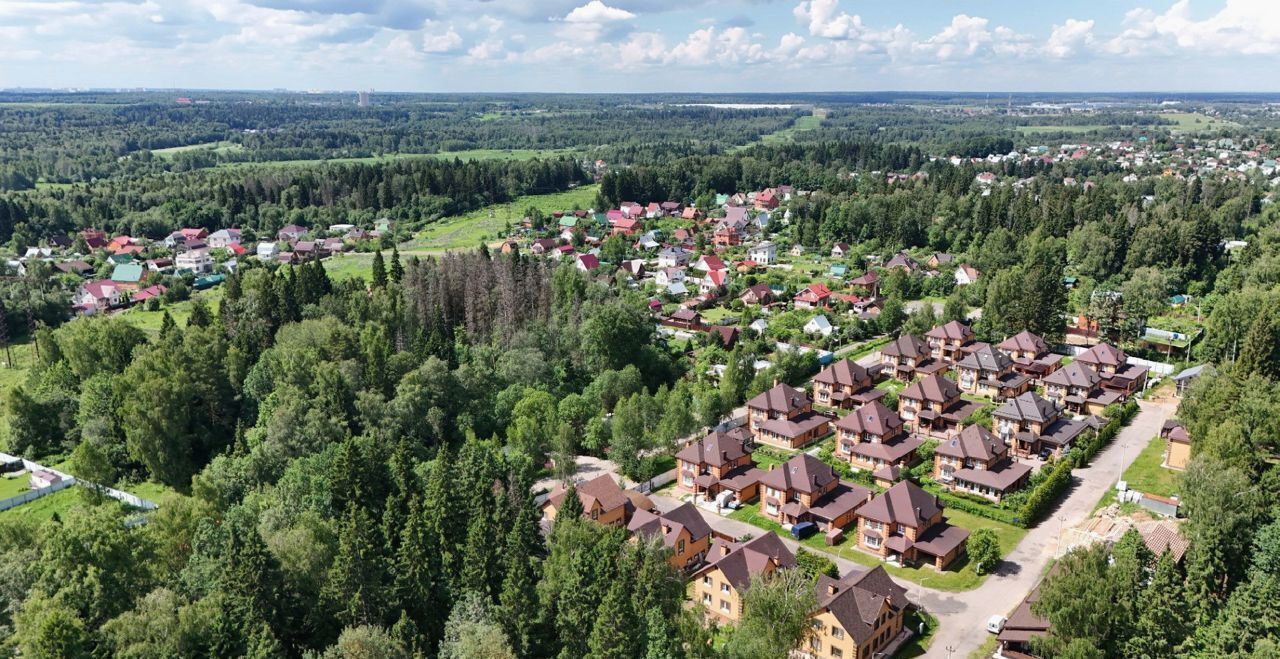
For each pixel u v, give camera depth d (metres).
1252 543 81.31
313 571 79.62
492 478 99.62
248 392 133.25
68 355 148.88
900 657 80.50
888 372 165.00
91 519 82.94
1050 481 109.25
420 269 175.38
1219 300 172.25
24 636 68.94
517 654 73.00
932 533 100.38
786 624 72.25
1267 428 104.38
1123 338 180.25
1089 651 66.62
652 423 130.12
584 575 74.31
